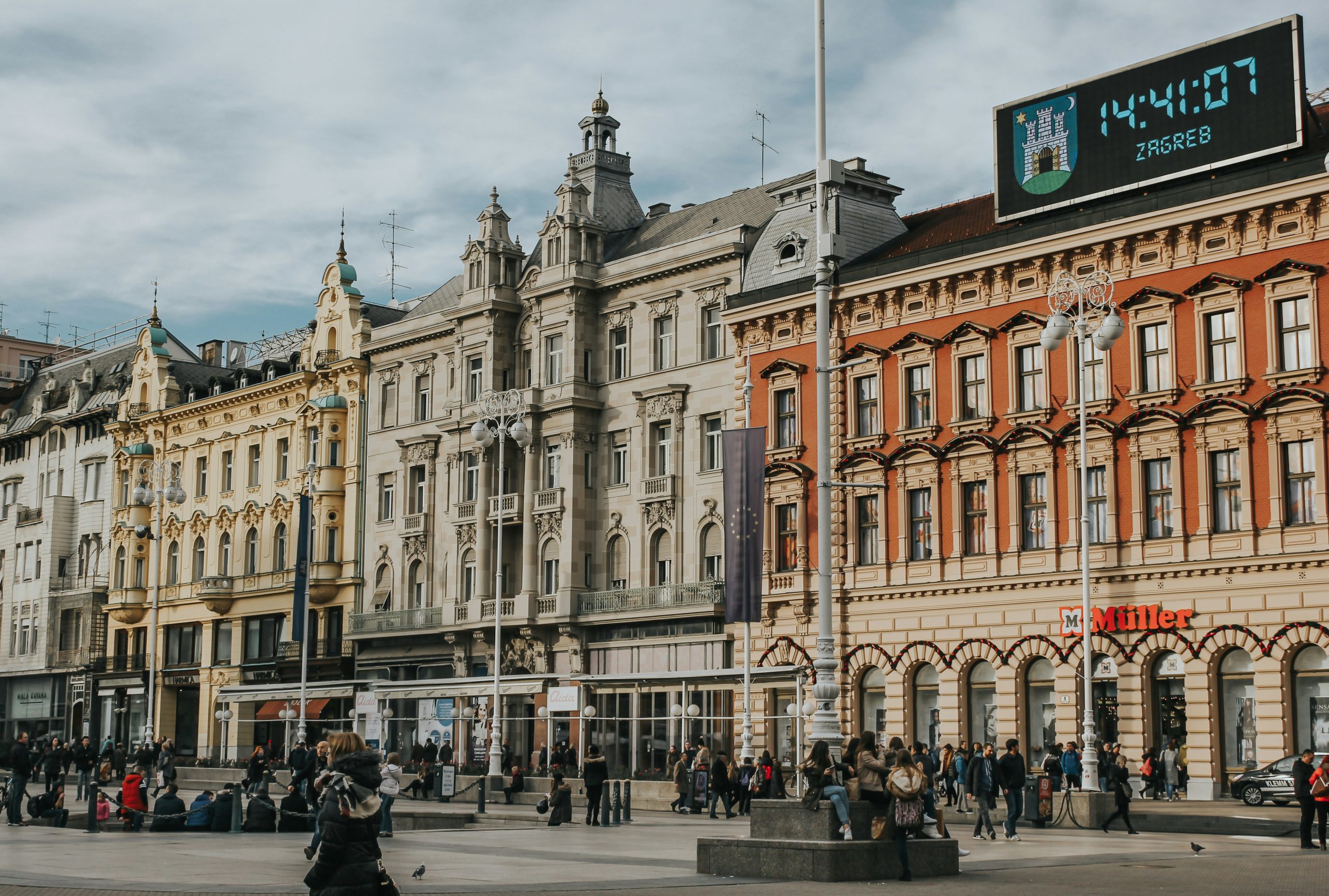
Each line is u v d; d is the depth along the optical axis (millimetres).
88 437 104188
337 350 85188
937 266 55188
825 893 21688
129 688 95312
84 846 30109
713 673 57250
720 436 64062
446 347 77375
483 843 32906
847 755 27094
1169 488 48969
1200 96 49500
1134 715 48594
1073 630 50219
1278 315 47062
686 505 65000
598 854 29297
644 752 61500
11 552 108500
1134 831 38406
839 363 58188
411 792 56531
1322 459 45531
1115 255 50781
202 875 23734
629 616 64750
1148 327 50094
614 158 75938
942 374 55250
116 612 96688
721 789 44562
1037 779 40312
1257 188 47062
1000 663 52375
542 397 70875
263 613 87125
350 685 72875
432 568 76625
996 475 53375
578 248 70688
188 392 97125
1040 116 53875
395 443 80125
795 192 61562
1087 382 51281
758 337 61344
